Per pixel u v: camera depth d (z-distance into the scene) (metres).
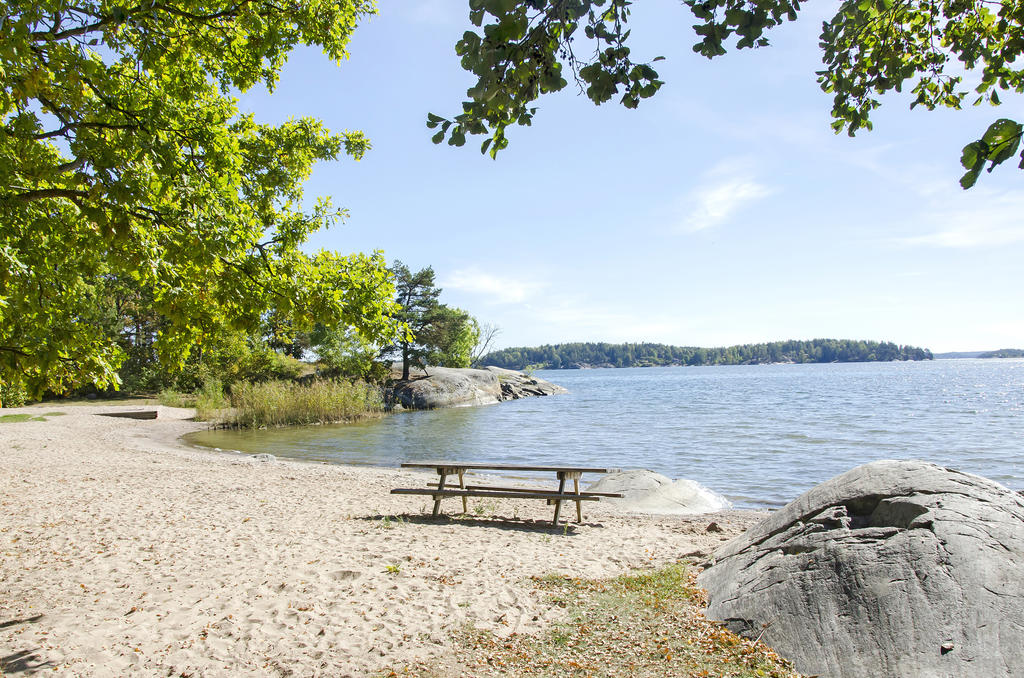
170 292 5.44
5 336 5.08
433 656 4.63
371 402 35.19
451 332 49.69
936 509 4.80
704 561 6.50
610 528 9.02
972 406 38.19
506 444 22.47
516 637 4.90
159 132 5.54
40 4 4.53
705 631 4.83
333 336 43.94
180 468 14.73
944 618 4.06
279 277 5.83
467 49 2.22
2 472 13.39
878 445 21.02
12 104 4.71
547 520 9.68
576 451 20.53
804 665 4.23
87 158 4.77
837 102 3.72
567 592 5.88
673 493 11.84
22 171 4.73
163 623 5.29
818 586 4.72
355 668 4.47
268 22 6.75
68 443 19.50
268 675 4.41
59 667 4.51
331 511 9.94
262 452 20.36
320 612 5.46
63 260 5.55
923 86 3.74
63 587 6.25
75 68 4.76
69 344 5.23
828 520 5.29
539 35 2.32
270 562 7.02
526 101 2.44
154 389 43.81
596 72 2.54
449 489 9.60
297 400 30.62
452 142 2.42
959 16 3.54
